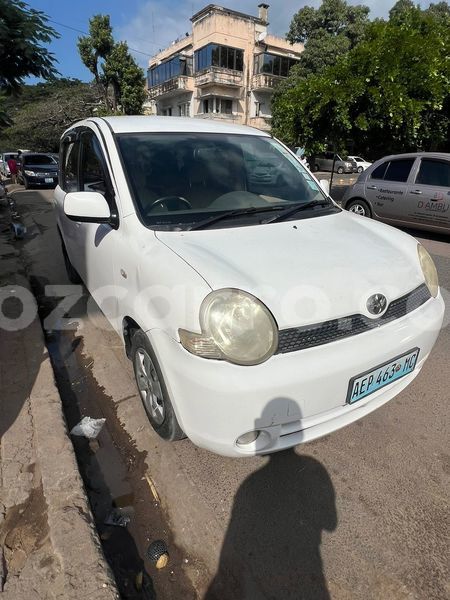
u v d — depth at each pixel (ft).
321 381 5.62
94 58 77.97
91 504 6.63
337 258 6.56
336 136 35.63
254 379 5.27
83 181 10.34
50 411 8.00
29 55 18.84
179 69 98.02
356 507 6.40
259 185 8.94
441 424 8.16
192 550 5.88
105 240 8.36
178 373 5.62
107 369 10.19
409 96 31.60
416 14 36.47
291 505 6.44
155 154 8.34
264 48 95.35
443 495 6.59
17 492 6.45
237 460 7.27
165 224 7.25
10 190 50.37
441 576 5.44
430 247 22.08
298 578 5.44
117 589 5.08
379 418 8.32
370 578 5.43
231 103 97.35
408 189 23.26
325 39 74.28
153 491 6.82
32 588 5.14
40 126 108.58
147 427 8.13
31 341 10.73
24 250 21.42
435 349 11.16
